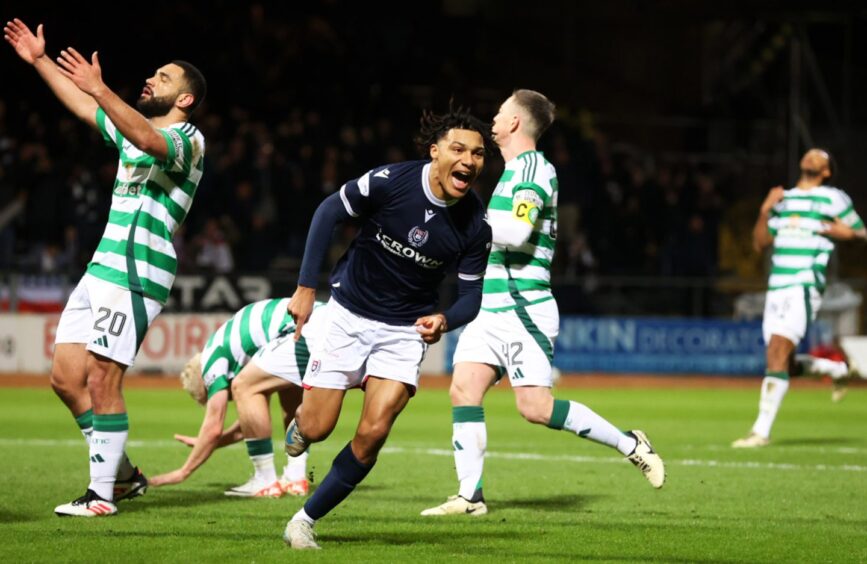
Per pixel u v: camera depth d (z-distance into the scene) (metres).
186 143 10.51
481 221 8.82
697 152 42.53
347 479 8.98
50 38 37.81
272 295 31.75
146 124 10.04
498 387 32.44
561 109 42.97
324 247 8.72
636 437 11.26
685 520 10.84
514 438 19.16
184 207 10.90
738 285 35.47
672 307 35.03
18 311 31.39
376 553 8.83
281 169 35.28
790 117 40.72
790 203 18.05
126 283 10.52
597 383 33.06
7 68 37.16
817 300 18.08
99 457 10.55
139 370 31.06
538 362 11.23
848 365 22.42
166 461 15.10
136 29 38.31
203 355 12.17
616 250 36.66
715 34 43.66
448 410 24.45
